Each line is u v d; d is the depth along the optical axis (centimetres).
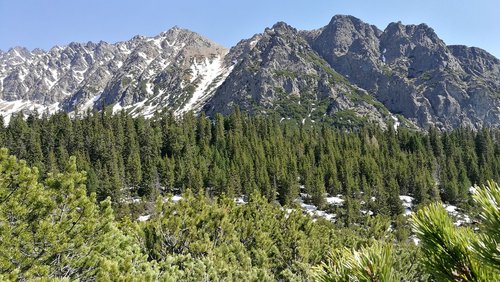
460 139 13675
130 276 821
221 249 1673
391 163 9938
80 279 974
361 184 8856
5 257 841
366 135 12562
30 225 901
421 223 197
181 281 1155
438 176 10162
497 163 10725
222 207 2114
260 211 2559
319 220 4088
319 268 205
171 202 1759
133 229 1648
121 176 8250
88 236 1005
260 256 1889
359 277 185
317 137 12975
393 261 199
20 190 917
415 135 12650
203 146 10681
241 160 9475
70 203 980
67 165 1021
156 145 10712
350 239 2497
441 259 188
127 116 12550
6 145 9625
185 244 1666
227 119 13375
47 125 11319
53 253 916
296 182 8444
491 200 171
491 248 170
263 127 12975
